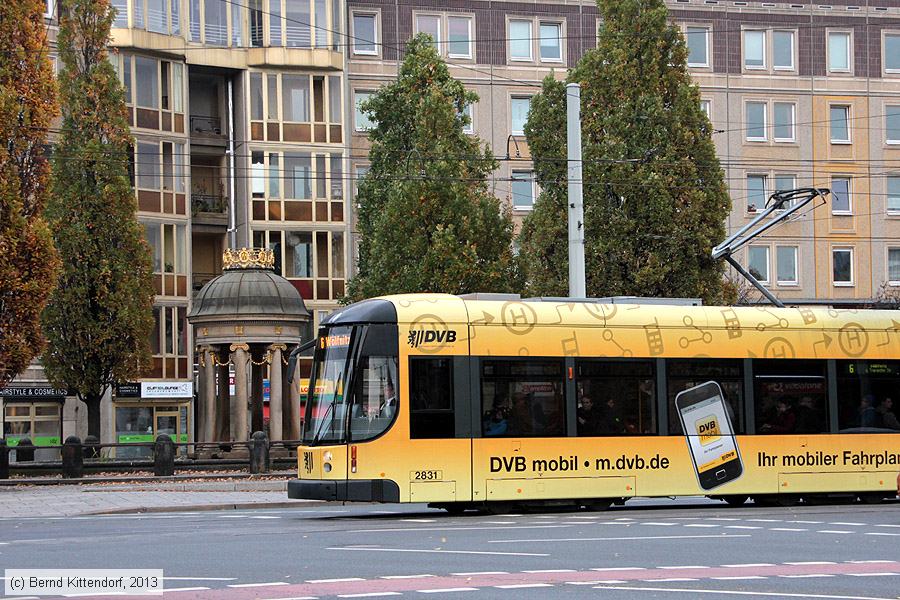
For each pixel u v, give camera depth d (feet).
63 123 182.29
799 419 104.17
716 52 250.98
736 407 102.27
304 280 227.81
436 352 93.20
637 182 165.58
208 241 232.73
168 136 217.36
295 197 228.02
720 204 168.45
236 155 228.22
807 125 254.68
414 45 180.04
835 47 257.14
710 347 101.81
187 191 220.23
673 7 249.34
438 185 159.63
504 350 95.04
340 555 62.49
